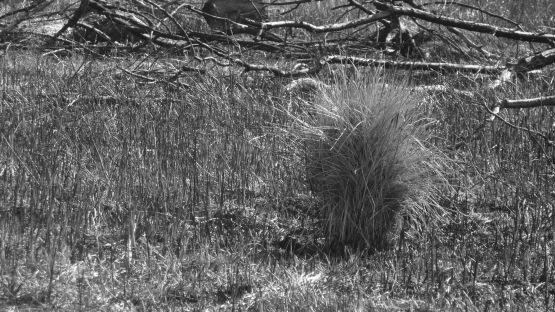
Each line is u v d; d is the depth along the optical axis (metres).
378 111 5.38
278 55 10.45
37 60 8.55
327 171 5.45
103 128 6.97
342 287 4.85
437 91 8.18
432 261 5.03
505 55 10.78
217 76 8.47
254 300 4.59
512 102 6.73
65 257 4.89
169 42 9.98
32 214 5.34
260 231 5.64
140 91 8.10
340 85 5.78
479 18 12.59
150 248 5.12
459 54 11.02
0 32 8.95
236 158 6.58
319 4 13.44
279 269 5.04
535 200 6.18
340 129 5.41
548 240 5.67
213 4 11.46
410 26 11.46
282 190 6.26
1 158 6.36
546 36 9.42
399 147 5.41
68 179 6.02
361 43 10.76
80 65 8.91
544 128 7.60
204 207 5.82
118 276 4.80
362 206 5.39
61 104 7.53
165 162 6.33
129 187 5.96
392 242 5.52
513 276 5.12
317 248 5.41
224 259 5.11
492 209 6.22
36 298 4.44
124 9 9.05
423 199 5.62
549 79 8.91
